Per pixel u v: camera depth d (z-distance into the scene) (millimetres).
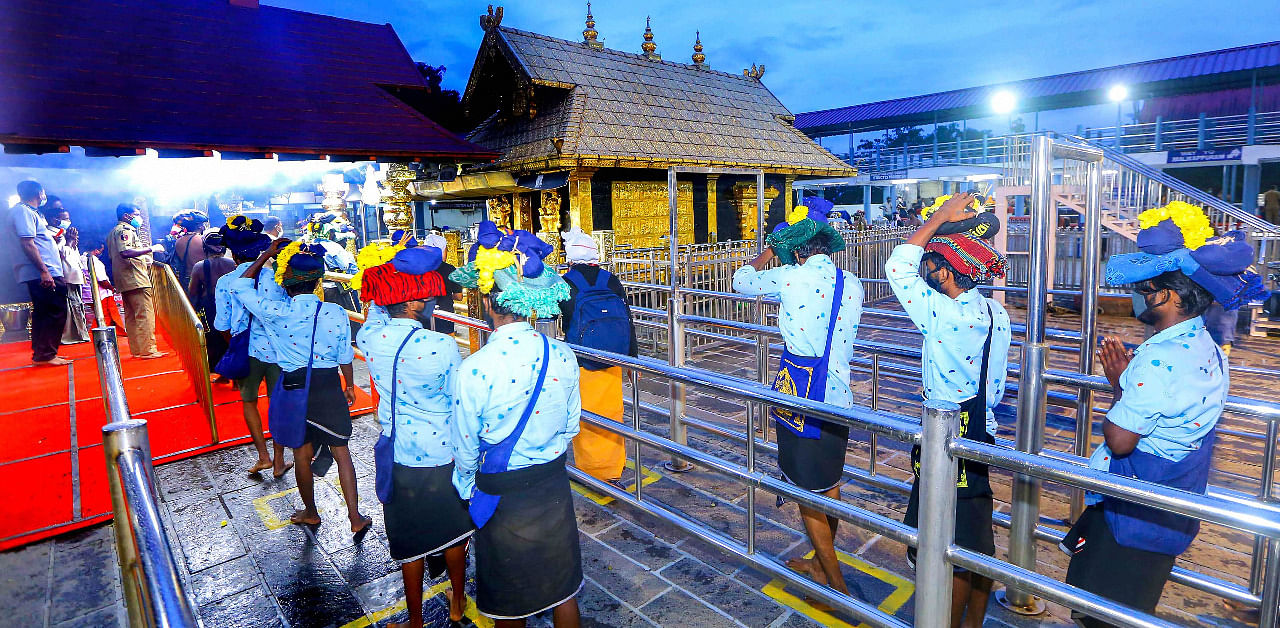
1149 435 2150
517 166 11945
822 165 15414
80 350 9305
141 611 1950
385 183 10664
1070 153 2795
